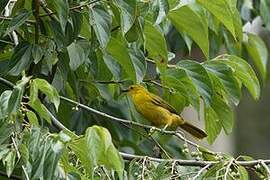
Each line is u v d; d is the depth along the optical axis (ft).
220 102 36.17
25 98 30.09
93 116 42.11
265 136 90.07
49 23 30.60
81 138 26.18
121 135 43.60
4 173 33.83
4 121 26.68
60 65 32.73
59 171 26.58
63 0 28.89
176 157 44.45
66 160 26.58
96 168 27.12
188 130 38.50
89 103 41.14
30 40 32.32
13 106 26.11
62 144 25.67
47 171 25.30
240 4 49.06
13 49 32.91
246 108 90.17
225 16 33.17
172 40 47.50
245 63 36.01
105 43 29.25
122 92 39.09
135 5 29.37
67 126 39.73
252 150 89.66
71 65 31.83
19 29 33.81
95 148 25.57
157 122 38.27
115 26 32.99
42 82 26.94
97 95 40.22
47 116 27.68
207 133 36.99
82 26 32.07
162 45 33.94
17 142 26.63
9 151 26.50
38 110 27.66
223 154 31.45
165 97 37.99
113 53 32.68
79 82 38.09
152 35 33.76
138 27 30.63
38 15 30.42
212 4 33.01
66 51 31.94
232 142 80.07
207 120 36.63
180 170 30.42
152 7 30.04
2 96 26.58
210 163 30.22
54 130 35.91
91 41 31.37
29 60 30.81
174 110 38.09
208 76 34.73
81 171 28.84
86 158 26.27
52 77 33.37
